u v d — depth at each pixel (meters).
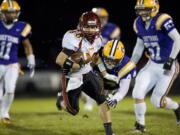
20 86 41.50
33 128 16.58
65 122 17.94
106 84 15.19
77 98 14.41
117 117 19.38
